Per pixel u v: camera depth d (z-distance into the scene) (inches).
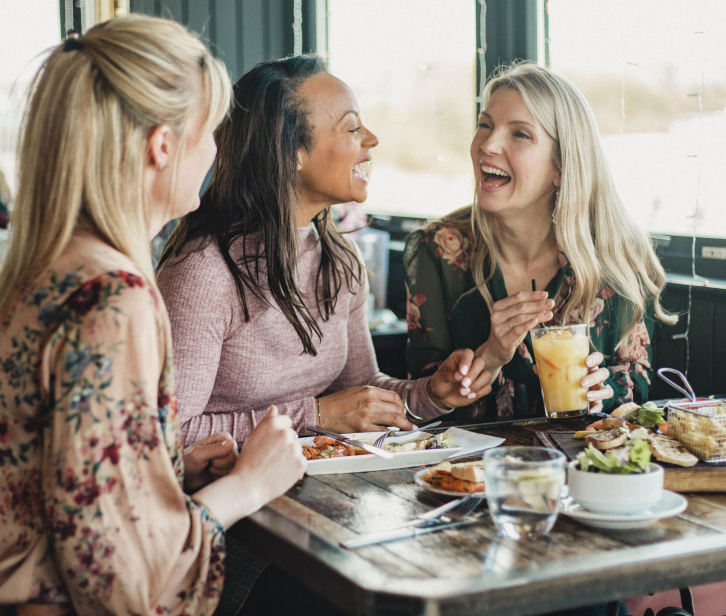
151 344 37.5
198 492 41.4
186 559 37.7
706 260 86.4
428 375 80.4
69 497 35.1
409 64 128.5
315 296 68.0
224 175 64.0
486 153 72.7
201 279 60.6
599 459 40.1
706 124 84.6
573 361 59.1
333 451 52.9
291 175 63.9
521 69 74.8
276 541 38.7
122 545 35.9
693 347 83.4
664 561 35.1
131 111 39.6
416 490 46.1
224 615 51.2
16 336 37.2
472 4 111.7
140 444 36.8
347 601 33.1
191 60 41.9
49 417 35.8
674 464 45.3
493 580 32.7
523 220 75.6
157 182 42.6
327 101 64.4
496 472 37.9
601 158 74.5
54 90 39.3
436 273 81.8
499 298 78.3
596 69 96.7
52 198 38.7
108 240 39.6
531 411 77.0
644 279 76.5
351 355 75.2
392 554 36.0
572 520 40.5
